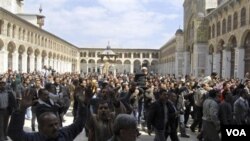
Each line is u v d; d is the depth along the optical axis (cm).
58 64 8806
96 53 12575
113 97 1013
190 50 5975
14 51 5175
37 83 1692
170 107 1097
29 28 5972
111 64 5712
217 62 4675
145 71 2047
